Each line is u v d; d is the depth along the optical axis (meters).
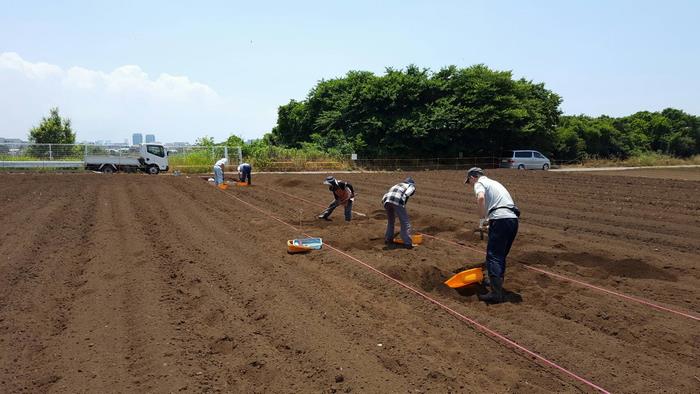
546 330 5.46
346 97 41.47
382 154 39.06
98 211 13.20
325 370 4.45
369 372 4.41
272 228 10.85
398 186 9.08
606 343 5.13
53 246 9.10
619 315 5.84
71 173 27.89
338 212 13.49
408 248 8.93
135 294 6.51
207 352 4.85
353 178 26.56
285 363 4.61
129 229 10.62
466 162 40.81
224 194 17.69
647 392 4.15
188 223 11.44
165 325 5.48
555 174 27.77
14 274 7.33
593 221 12.12
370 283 6.94
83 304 6.16
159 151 30.64
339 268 7.68
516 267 7.76
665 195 17.39
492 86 39.78
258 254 8.55
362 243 9.34
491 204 6.61
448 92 41.53
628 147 53.22
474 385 4.23
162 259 8.23
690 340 5.19
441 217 12.36
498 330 5.41
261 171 34.06
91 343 5.06
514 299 6.49
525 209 14.23
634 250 8.98
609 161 46.28
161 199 15.91
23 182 21.45
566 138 46.34
